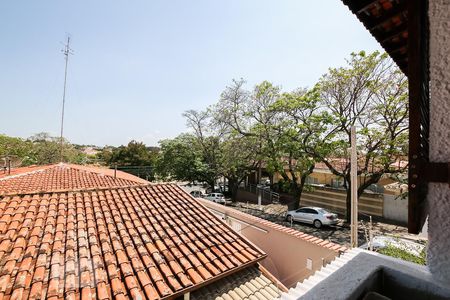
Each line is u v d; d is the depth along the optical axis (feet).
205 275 14.03
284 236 25.80
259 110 62.08
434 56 3.90
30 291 10.73
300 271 23.72
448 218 3.81
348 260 5.32
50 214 16.72
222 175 87.86
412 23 3.57
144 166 111.55
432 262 4.05
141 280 12.67
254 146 66.39
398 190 53.47
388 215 55.01
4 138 90.74
